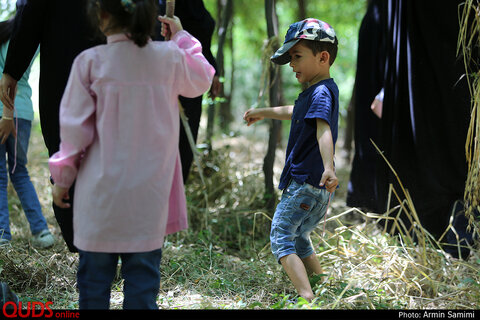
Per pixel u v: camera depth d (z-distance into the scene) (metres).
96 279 2.18
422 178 3.64
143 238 2.11
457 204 3.80
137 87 2.11
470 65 3.48
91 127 2.11
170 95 2.19
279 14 10.60
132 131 2.10
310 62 2.83
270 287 3.05
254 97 12.34
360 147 4.11
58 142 2.96
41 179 5.45
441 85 3.53
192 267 3.32
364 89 4.12
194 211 4.40
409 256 3.20
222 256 3.56
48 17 2.89
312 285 2.88
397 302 2.80
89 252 2.16
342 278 3.02
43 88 2.94
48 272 3.13
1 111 3.59
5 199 3.63
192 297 2.89
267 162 4.37
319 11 9.79
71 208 2.90
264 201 4.49
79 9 2.84
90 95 2.10
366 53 4.12
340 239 3.54
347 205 4.18
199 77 2.29
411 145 3.69
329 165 2.59
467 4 3.46
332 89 2.79
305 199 2.74
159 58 2.15
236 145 7.84
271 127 4.34
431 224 3.69
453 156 3.54
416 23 3.59
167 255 3.47
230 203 4.69
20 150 3.73
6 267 3.06
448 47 3.49
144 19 2.05
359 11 9.45
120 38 2.13
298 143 2.77
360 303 2.73
